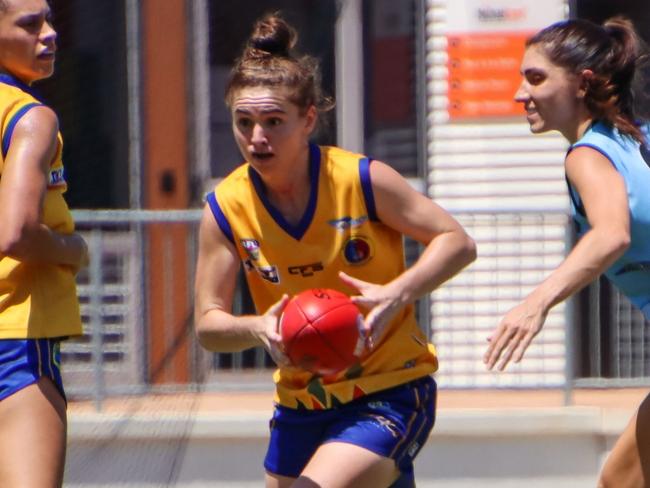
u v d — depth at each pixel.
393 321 15.16
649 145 15.82
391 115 31.70
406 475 15.55
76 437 24.97
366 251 14.88
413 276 14.52
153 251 27.92
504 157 30.64
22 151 14.33
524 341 14.18
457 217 28.28
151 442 25.38
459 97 30.67
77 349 27.34
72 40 32.06
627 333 28.70
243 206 14.91
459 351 29.39
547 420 26.28
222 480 26.22
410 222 14.83
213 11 31.95
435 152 30.81
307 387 15.16
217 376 28.14
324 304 14.08
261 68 14.38
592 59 15.91
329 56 31.83
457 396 28.44
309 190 14.69
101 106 32.12
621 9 31.27
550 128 16.33
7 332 14.61
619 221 14.65
